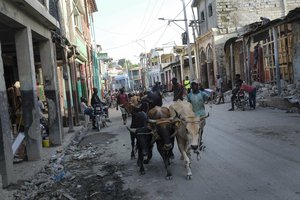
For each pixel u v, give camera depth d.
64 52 17.30
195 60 40.97
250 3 32.75
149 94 10.95
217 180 7.48
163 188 7.36
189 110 7.89
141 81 94.44
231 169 8.16
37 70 19.81
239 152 9.70
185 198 6.64
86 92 30.23
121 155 11.16
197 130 7.29
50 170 9.83
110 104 38.25
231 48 29.20
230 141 11.25
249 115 17.09
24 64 10.74
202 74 38.00
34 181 8.67
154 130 7.80
